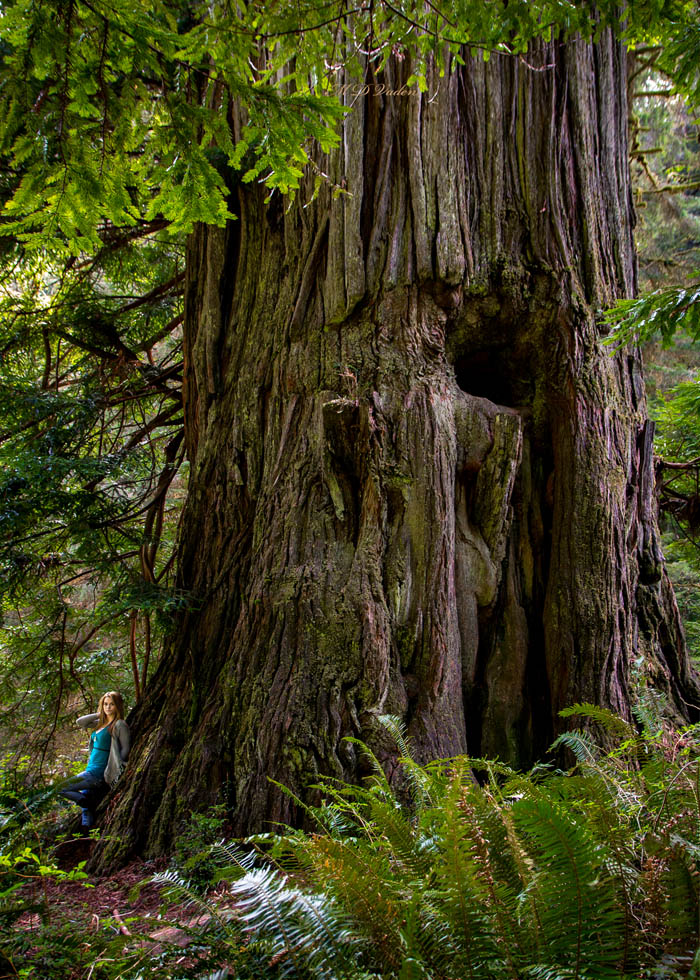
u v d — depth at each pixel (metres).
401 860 2.45
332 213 5.43
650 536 5.99
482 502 5.42
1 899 2.80
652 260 10.48
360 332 5.25
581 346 5.61
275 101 2.68
